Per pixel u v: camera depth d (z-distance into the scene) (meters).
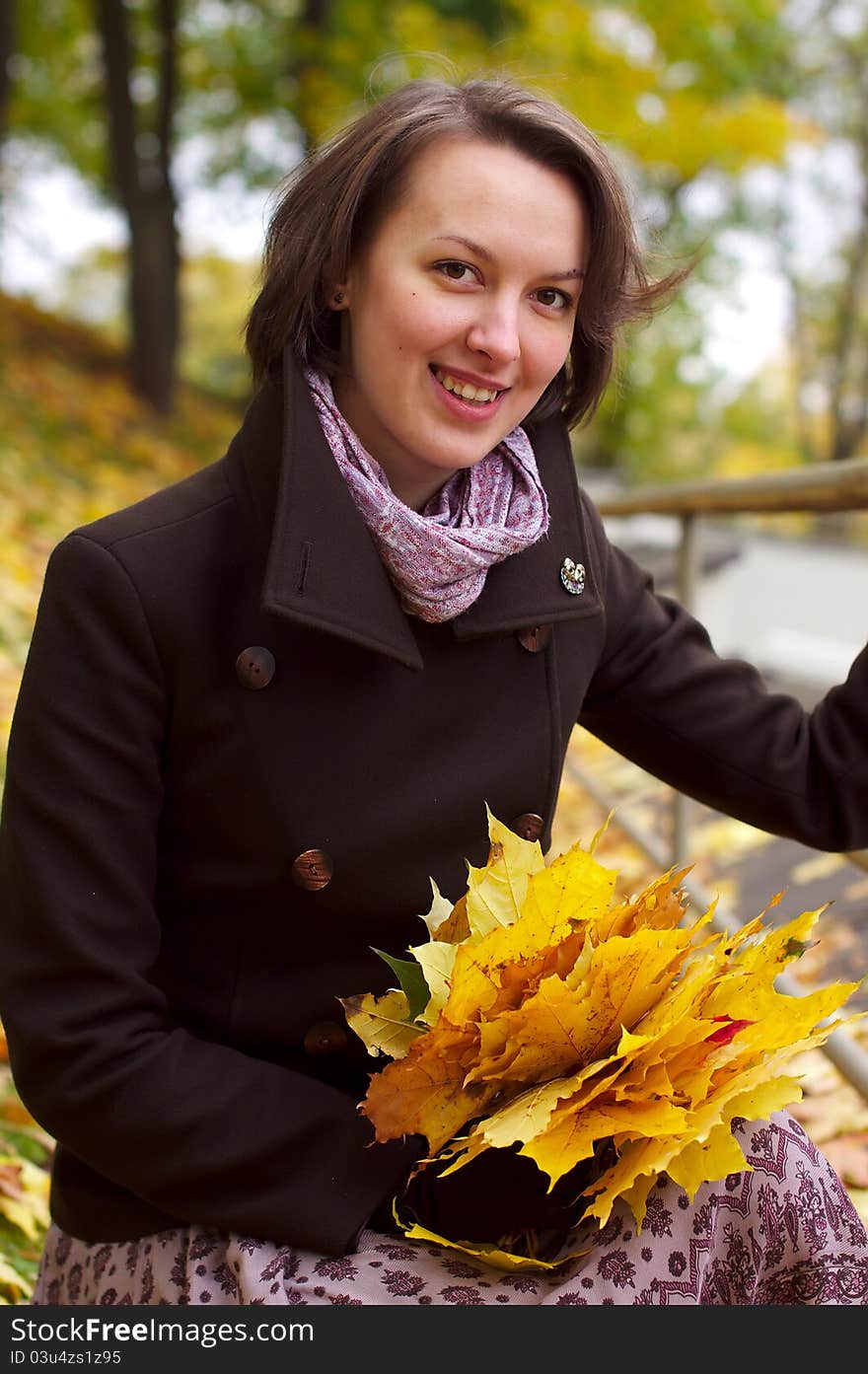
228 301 21.39
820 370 23.73
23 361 10.61
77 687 1.24
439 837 1.35
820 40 19.06
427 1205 1.30
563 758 1.44
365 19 10.95
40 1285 1.45
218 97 13.94
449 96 1.27
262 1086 1.26
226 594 1.28
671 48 9.76
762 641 6.90
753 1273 1.15
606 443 15.54
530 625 1.36
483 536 1.29
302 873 1.29
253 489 1.30
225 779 1.29
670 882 1.21
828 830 1.52
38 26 12.57
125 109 11.34
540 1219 1.28
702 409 17.89
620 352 1.50
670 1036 1.11
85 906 1.23
